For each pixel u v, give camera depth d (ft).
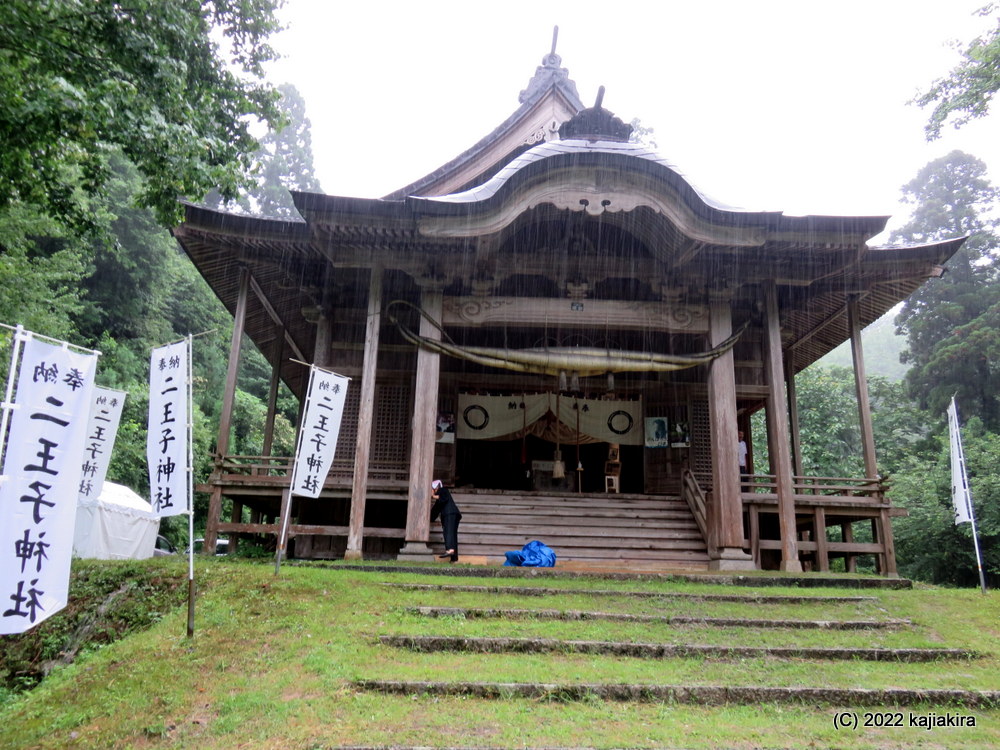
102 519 54.95
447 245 40.83
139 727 16.76
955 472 35.09
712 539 40.42
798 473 56.08
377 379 48.88
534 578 31.53
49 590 19.13
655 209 39.19
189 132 27.81
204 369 105.70
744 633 24.86
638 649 22.39
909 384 108.88
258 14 33.19
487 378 53.88
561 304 43.45
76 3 24.63
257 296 49.70
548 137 55.31
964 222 110.63
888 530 43.06
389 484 42.27
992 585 85.46
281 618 23.85
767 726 17.57
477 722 16.97
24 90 24.88
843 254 40.86
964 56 45.70
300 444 32.81
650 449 54.75
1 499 18.66
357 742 15.71
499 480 67.56
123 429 73.56
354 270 45.65
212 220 40.09
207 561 33.12
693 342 54.95
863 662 22.84
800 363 63.46
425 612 25.20
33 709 18.66
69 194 29.40
